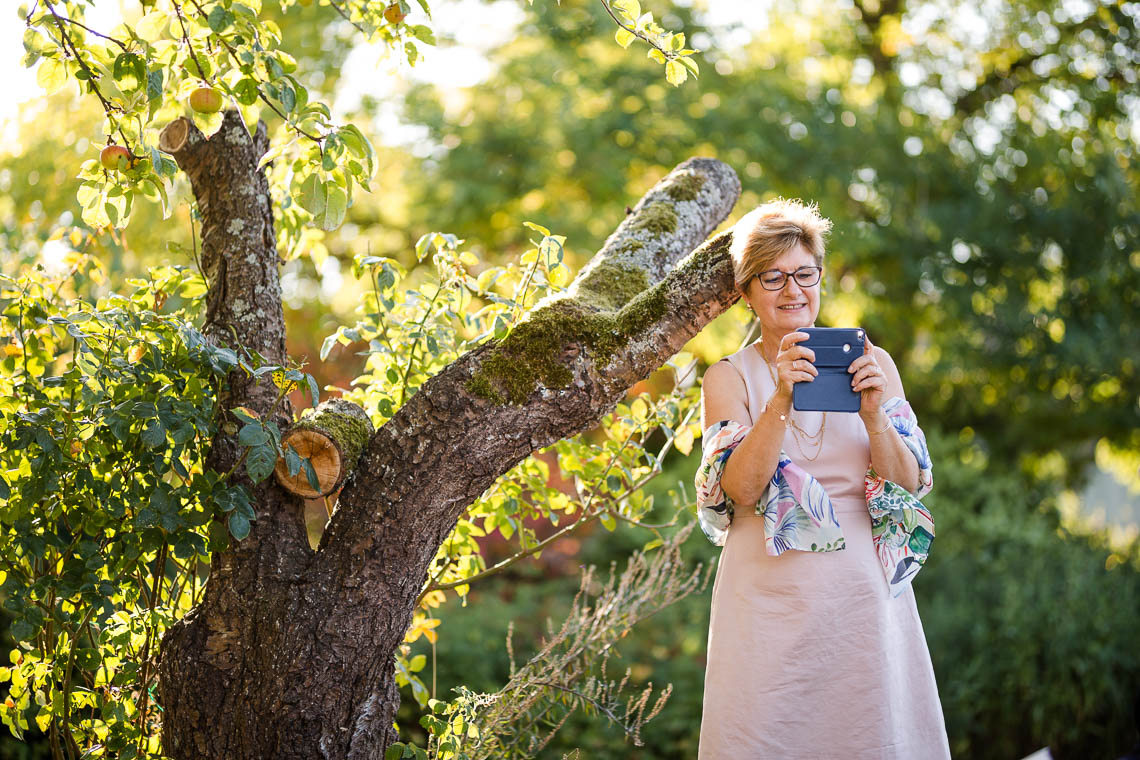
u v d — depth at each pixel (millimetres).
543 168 7520
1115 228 8273
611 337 2227
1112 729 5199
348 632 2111
